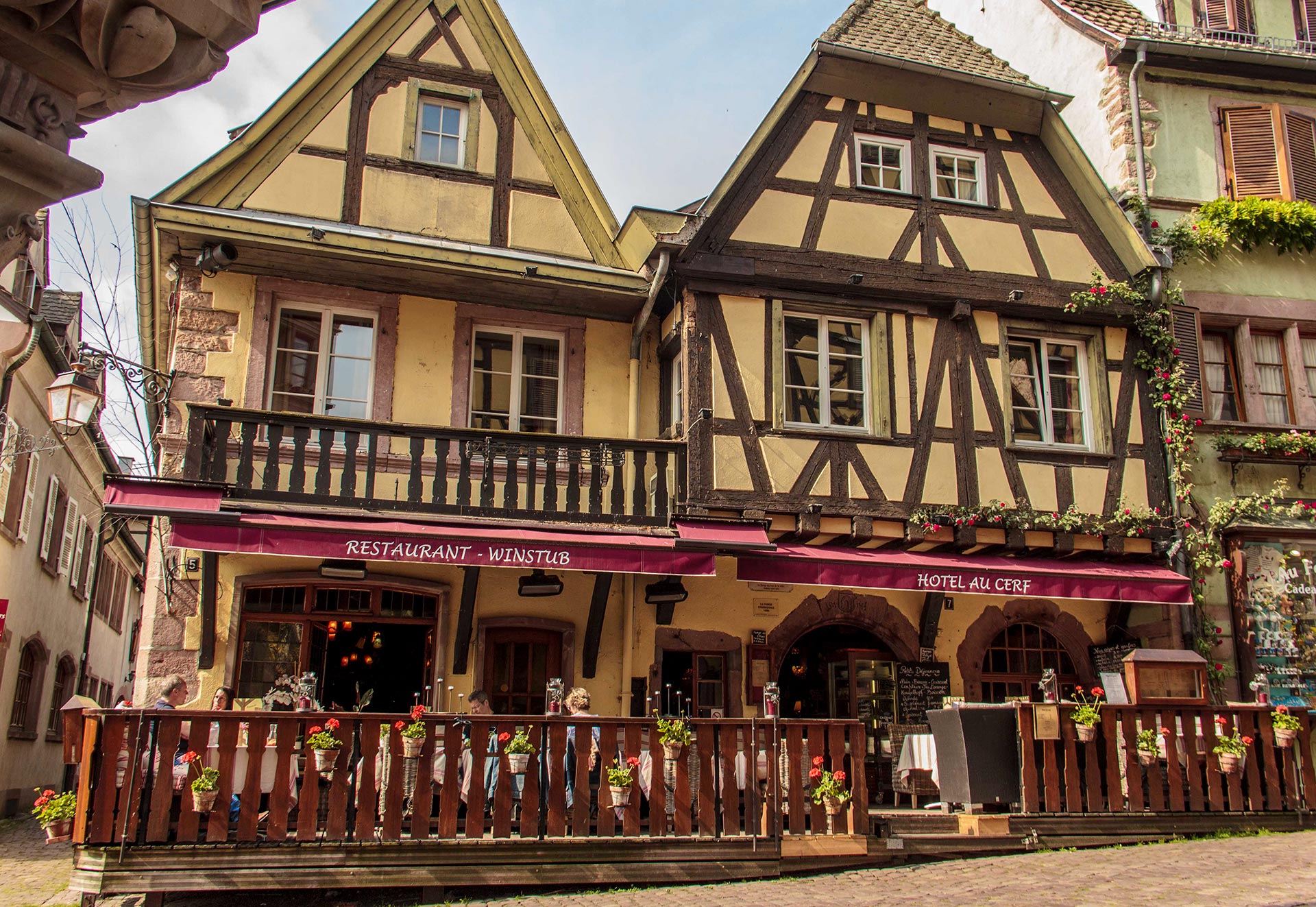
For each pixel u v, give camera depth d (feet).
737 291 39.27
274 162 37.27
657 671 38.34
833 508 38.29
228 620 34.81
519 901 26.08
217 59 13.25
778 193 40.57
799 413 39.50
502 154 39.93
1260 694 35.96
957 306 41.11
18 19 11.74
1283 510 43.50
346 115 38.42
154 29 12.18
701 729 28.94
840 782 29.86
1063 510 40.96
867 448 39.34
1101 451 42.16
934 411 40.45
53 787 62.44
